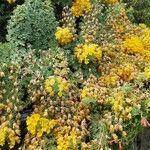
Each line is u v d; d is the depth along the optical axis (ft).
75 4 2.52
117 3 2.80
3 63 2.15
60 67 2.19
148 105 1.99
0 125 1.98
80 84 2.23
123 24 2.68
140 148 2.26
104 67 2.31
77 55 2.26
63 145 1.94
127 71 2.27
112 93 2.07
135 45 2.53
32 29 2.32
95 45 2.25
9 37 2.32
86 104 2.04
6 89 2.06
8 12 2.52
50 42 2.35
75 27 2.54
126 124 1.99
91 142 1.94
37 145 1.98
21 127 2.09
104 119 1.99
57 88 2.05
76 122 2.02
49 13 2.37
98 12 2.55
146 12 3.13
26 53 2.26
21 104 2.06
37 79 2.09
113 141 1.95
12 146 1.97
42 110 2.06
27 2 2.35
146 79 2.19
